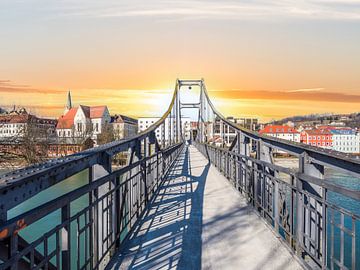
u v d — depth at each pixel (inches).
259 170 238.1
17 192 68.4
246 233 190.9
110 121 2802.7
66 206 93.5
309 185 145.4
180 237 183.3
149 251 161.8
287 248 164.4
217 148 561.3
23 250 69.5
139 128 2650.1
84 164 110.1
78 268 104.3
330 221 123.7
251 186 267.6
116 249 159.0
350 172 110.2
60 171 88.4
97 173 144.4
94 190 125.4
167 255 156.8
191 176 457.1
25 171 77.0
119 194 163.3
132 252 160.4
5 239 64.6
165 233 190.4
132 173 212.4
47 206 76.8
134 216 212.2
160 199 290.2
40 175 75.7
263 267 143.1
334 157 113.7
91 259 117.3
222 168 486.6
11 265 63.0
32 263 74.5
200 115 1330.0
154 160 326.3
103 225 139.2
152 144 334.6
